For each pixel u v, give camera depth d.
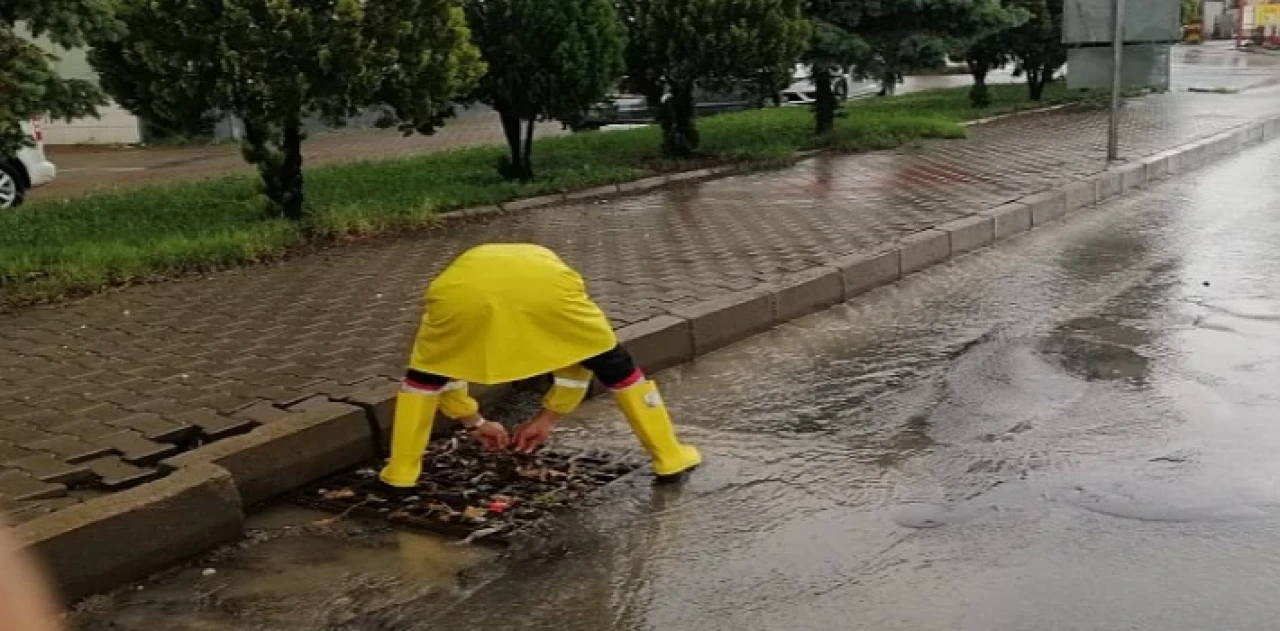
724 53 13.06
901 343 6.69
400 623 3.62
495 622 3.61
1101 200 11.59
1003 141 15.46
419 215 10.02
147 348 6.29
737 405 5.70
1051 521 4.14
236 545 4.21
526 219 10.43
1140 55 12.85
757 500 4.48
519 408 5.66
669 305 6.89
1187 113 18.97
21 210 11.47
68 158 20.55
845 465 4.81
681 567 3.94
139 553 3.92
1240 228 9.74
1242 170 13.43
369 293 7.51
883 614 3.55
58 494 4.25
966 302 7.61
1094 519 4.13
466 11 11.62
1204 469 4.54
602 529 4.27
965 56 17.84
